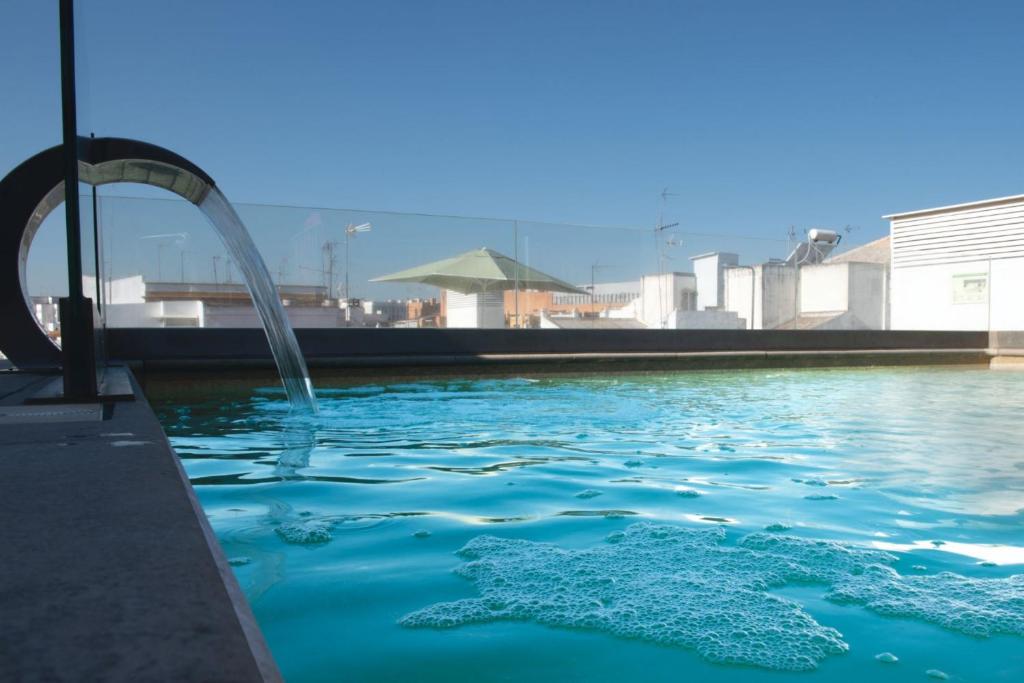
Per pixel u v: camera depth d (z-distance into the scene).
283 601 1.33
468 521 1.92
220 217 5.45
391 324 8.78
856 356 9.91
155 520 1.00
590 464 2.78
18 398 2.99
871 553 1.63
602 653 1.11
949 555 1.62
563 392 6.10
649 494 2.26
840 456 2.97
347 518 1.94
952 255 14.58
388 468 2.68
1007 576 1.48
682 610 1.28
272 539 1.74
